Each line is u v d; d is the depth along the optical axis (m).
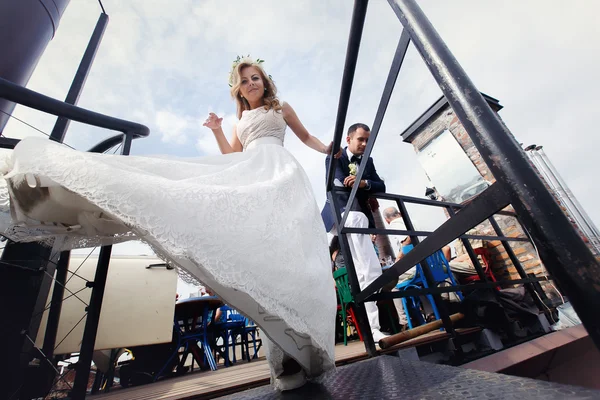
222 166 1.04
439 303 1.63
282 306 0.70
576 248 0.37
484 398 0.53
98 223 0.85
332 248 2.89
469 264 3.06
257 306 0.82
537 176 0.43
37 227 0.79
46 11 1.86
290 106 1.75
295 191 1.05
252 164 1.12
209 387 1.23
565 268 0.37
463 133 4.32
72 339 1.83
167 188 0.66
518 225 3.31
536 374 1.55
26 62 1.70
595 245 3.43
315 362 0.91
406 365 0.99
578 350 1.74
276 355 0.98
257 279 0.68
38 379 0.94
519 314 2.04
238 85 1.65
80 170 0.62
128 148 1.17
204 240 0.63
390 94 1.04
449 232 0.74
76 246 0.94
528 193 0.42
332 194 1.75
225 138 1.76
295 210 0.96
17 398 0.89
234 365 3.03
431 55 0.58
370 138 1.22
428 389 0.66
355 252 2.12
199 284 0.72
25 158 0.63
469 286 1.58
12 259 1.01
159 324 2.16
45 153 0.65
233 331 3.56
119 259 2.23
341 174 2.26
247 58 1.67
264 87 1.65
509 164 0.45
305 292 0.78
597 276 0.35
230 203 0.75
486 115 0.49
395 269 1.06
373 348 1.32
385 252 3.27
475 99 0.50
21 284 0.99
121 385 2.65
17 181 0.72
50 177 0.61
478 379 0.67
